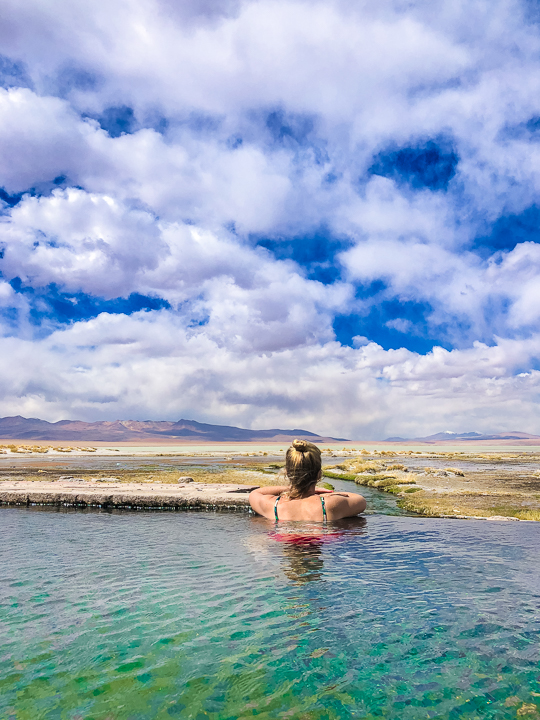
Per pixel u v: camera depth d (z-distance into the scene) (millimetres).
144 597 3639
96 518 8758
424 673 2375
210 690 2207
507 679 2309
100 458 59375
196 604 3457
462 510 10484
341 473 25344
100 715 1987
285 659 2543
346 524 6930
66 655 2594
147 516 9039
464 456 65875
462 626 2977
